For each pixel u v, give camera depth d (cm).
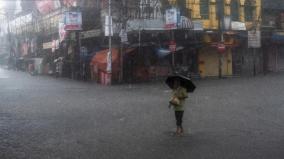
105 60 3556
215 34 3994
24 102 2255
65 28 3897
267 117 1598
